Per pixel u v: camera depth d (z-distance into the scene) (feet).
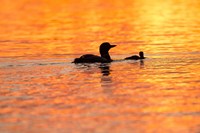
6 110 65.72
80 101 69.31
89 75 85.15
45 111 65.10
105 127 59.21
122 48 113.70
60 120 61.67
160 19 167.63
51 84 79.10
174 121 61.16
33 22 169.37
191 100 69.36
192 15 176.24
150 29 143.84
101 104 67.77
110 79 81.97
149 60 97.04
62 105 67.51
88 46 117.60
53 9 208.33
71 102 68.95
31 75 85.51
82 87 77.00
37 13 195.62
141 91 74.28
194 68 89.40
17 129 58.90
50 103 68.54
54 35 137.90
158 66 91.50
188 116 62.85
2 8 215.92
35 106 67.26
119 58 102.27
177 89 75.31
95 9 204.44
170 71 87.40
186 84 78.28
